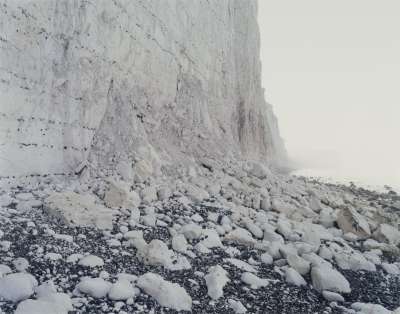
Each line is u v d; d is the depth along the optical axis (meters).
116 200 7.94
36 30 8.41
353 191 19.81
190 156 14.27
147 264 5.65
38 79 8.48
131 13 11.79
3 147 7.46
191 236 7.08
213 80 20.19
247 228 8.58
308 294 5.84
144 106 12.73
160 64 13.88
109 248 5.93
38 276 4.60
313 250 7.62
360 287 6.51
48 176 8.54
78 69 9.47
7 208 6.48
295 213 10.87
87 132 9.88
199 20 18.17
